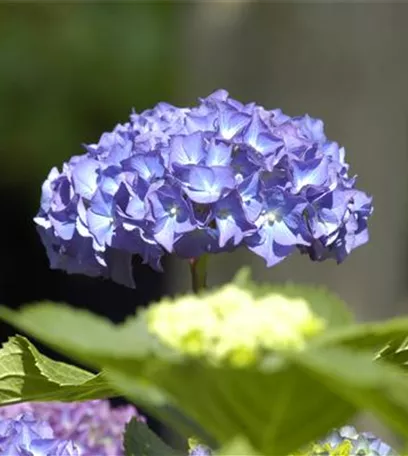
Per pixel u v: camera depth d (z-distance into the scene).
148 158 1.36
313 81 2.91
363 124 2.92
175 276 2.99
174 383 1.07
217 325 1.06
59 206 1.41
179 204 1.35
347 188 1.39
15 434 1.37
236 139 1.36
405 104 2.92
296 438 1.08
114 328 1.07
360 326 1.09
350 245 1.41
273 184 1.37
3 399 1.30
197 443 1.32
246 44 2.94
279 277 2.79
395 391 1.04
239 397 1.07
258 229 1.36
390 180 2.95
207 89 3.02
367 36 2.89
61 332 1.06
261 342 1.06
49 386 1.30
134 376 1.07
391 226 2.94
